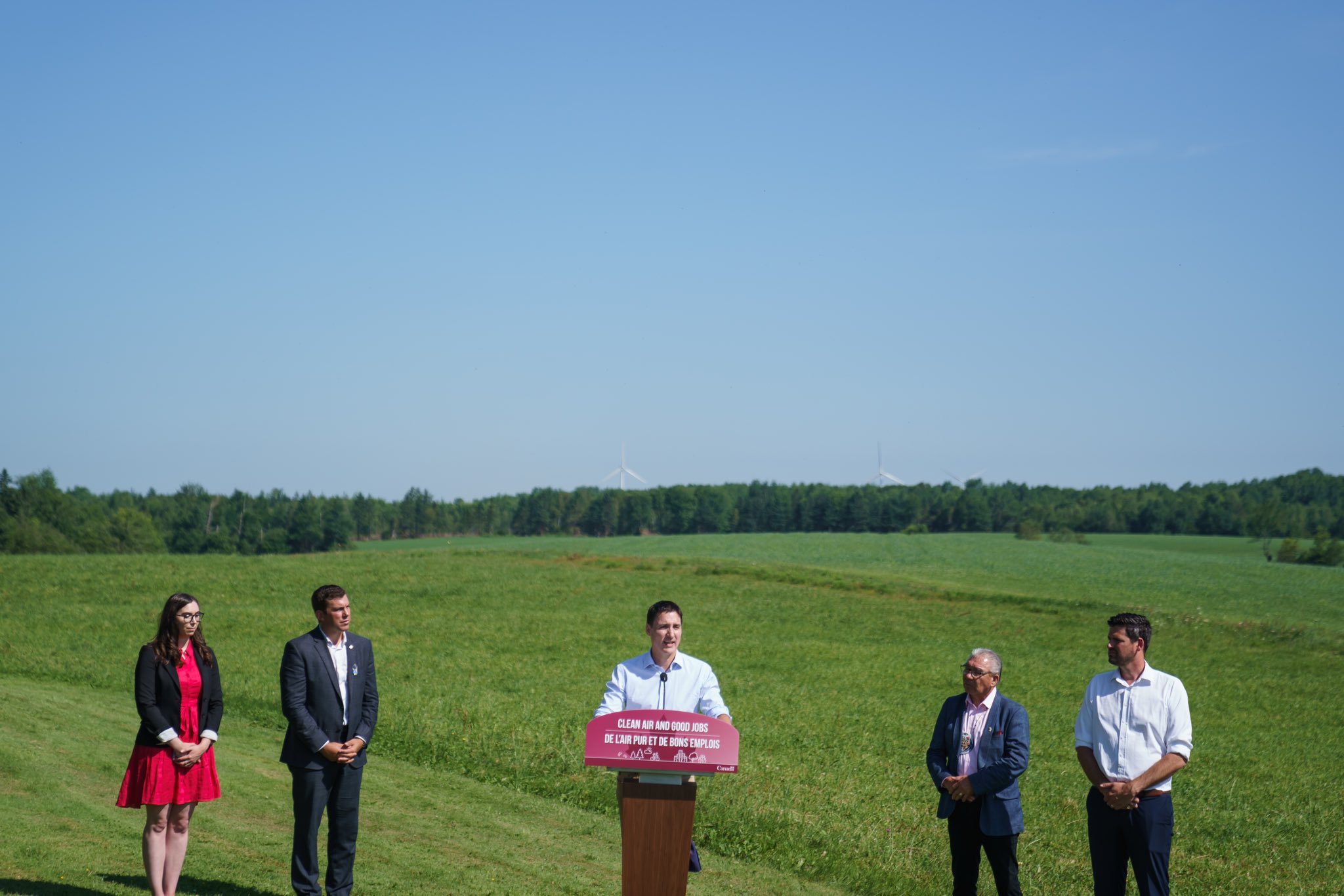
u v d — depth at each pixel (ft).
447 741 49.83
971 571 263.70
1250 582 248.73
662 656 21.49
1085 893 32.07
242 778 39.32
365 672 25.18
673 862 18.08
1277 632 130.93
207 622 100.83
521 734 52.44
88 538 357.61
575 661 89.56
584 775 44.37
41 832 28.84
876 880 31.68
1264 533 490.08
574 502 594.65
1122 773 22.41
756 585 157.79
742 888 30.22
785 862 33.17
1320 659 115.44
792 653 103.30
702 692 21.49
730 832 36.19
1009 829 23.13
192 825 31.63
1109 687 23.07
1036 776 53.93
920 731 64.95
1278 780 57.26
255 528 472.85
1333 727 77.71
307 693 24.25
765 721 66.18
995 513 563.89
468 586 143.13
